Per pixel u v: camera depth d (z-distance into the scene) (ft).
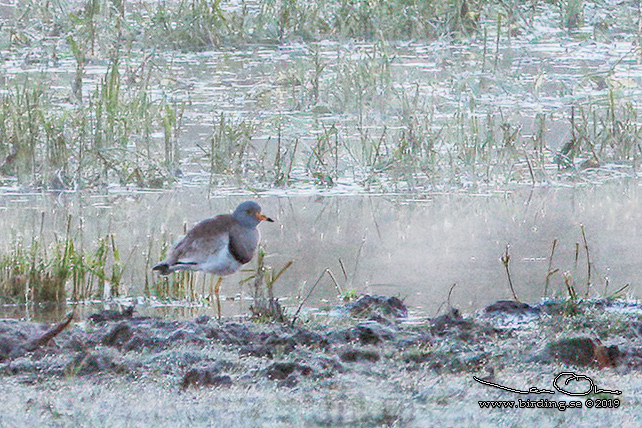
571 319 38.99
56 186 62.85
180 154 67.67
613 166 67.00
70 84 77.61
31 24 95.86
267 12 97.81
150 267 48.65
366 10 97.66
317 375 32.09
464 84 79.20
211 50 93.76
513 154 66.03
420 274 47.70
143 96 70.64
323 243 52.60
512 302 41.86
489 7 98.78
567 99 77.92
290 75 82.58
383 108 75.36
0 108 68.13
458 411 28.17
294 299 44.29
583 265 48.91
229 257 41.01
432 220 56.75
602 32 97.71
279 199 60.85
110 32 92.63
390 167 65.05
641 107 76.18
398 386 30.60
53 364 33.32
